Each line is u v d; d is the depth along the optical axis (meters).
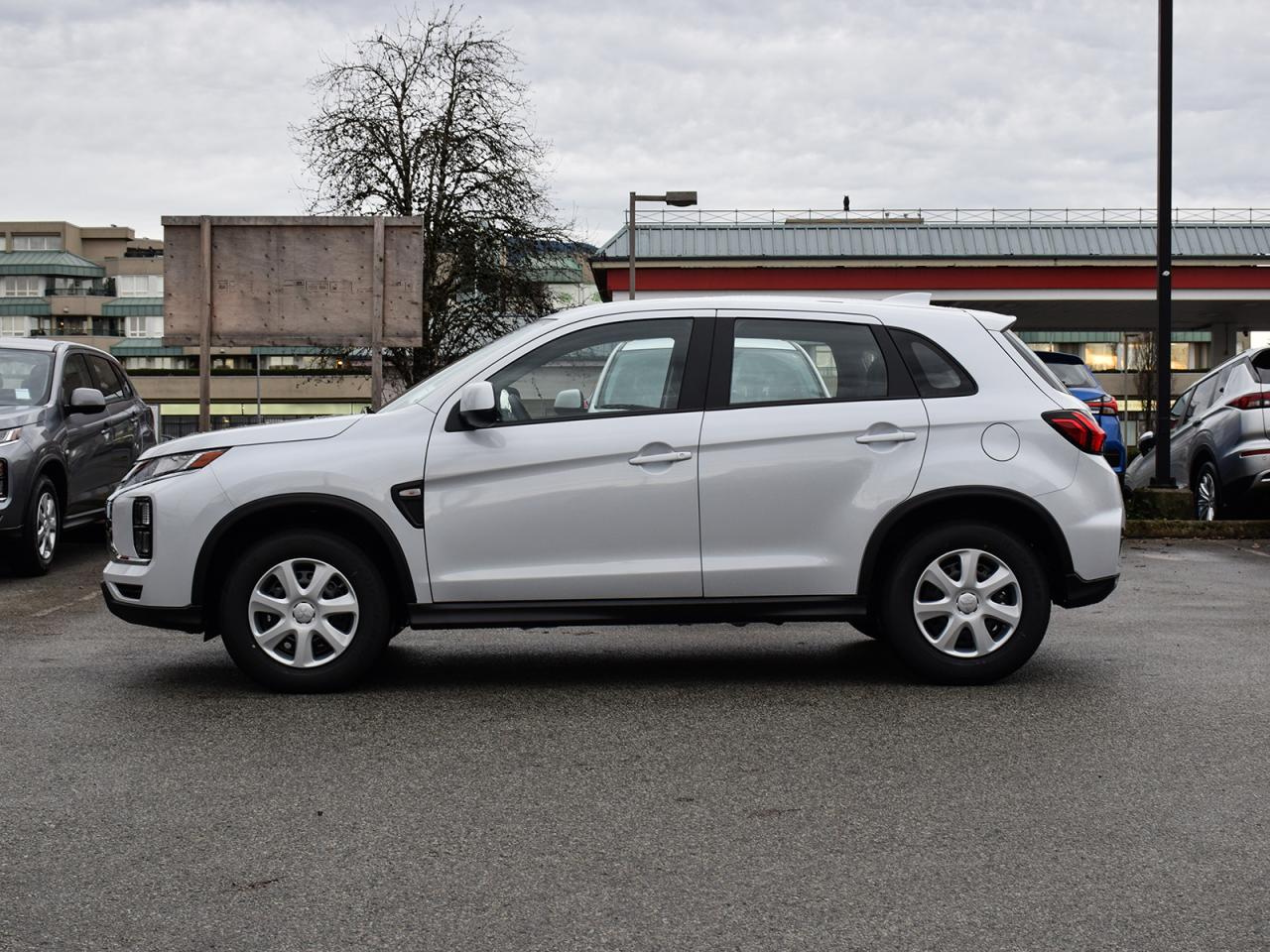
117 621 8.52
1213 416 13.88
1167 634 7.82
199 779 4.77
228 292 14.03
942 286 45.38
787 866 3.85
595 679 6.59
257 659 6.19
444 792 4.61
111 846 4.04
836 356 6.34
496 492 6.14
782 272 45.25
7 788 4.66
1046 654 7.16
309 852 3.99
